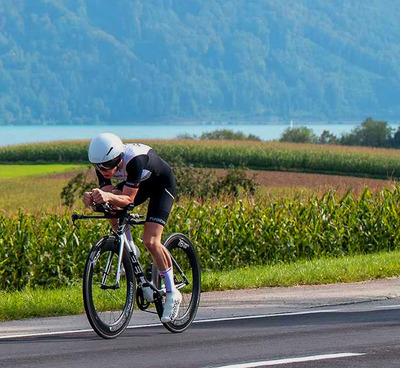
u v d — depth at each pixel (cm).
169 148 10319
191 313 1251
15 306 1498
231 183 3944
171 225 2534
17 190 6500
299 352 1041
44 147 11050
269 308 1476
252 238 2589
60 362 1002
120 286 1173
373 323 1267
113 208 1160
